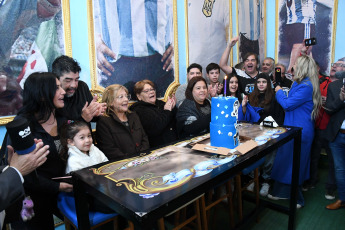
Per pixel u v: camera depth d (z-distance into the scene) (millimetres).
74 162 1277
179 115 1871
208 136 1398
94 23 1888
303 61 2023
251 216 1830
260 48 3969
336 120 1970
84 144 1335
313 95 2023
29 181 1123
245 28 3543
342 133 1953
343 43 3414
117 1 2010
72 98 1556
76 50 1826
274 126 1605
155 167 955
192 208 1892
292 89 2078
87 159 1346
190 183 796
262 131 1485
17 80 1551
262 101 2340
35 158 850
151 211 638
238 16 3375
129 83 2158
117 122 1673
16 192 790
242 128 1577
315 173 2521
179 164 975
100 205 1168
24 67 1573
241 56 3502
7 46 1493
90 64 1896
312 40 2990
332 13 3426
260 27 3924
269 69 3248
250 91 2736
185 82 2709
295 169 1677
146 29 2240
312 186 2545
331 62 3525
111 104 1689
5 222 962
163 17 2375
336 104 1909
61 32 1723
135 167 963
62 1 1707
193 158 1044
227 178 910
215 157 1040
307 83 1985
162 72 2426
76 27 1811
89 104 1629
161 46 2387
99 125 1646
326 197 2314
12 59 1520
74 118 1452
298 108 2057
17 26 1522
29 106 1161
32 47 1597
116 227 1306
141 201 694
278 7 3916
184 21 2619
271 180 2727
